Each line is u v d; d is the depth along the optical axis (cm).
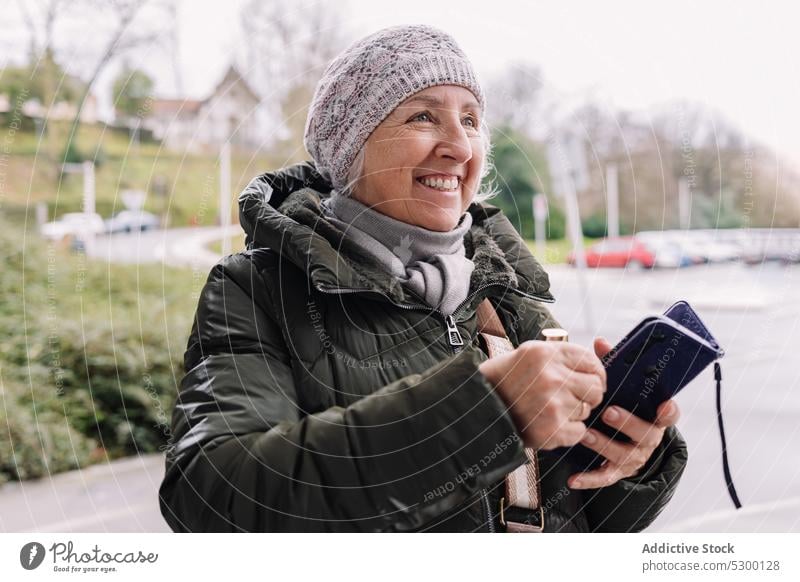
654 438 63
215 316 68
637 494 75
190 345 69
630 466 64
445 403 56
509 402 57
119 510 207
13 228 268
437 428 56
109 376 253
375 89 73
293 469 56
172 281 258
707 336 63
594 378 58
